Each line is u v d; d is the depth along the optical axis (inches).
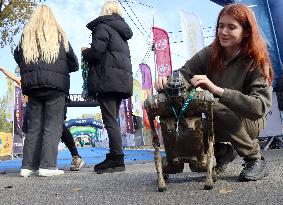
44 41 157.3
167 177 97.1
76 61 168.9
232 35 88.0
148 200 72.4
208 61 98.8
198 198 71.2
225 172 113.0
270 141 305.1
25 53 157.0
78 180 123.9
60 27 165.3
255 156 95.4
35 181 127.5
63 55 162.6
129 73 163.5
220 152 103.2
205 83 79.8
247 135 92.7
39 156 159.9
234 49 91.7
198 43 395.9
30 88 155.6
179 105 80.0
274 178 94.0
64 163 273.1
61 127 161.0
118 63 158.6
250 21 88.3
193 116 81.7
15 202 79.6
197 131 82.0
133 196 79.0
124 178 121.1
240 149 93.5
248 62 90.1
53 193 91.6
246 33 89.2
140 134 780.0
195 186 87.6
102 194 85.1
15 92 481.4
